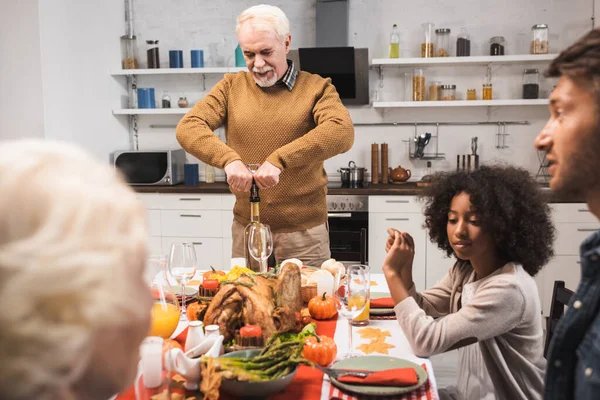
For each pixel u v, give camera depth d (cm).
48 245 41
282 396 122
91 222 43
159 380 98
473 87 468
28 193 43
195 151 234
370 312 176
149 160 449
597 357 81
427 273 423
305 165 246
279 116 248
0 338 40
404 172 460
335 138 231
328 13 452
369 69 475
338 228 427
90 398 49
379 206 421
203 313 157
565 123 81
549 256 157
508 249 152
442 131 477
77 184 45
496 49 442
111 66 472
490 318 143
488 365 149
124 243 45
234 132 255
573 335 87
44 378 40
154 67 477
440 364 342
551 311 178
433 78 470
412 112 477
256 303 142
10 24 374
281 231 256
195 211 441
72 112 412
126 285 44
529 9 456
